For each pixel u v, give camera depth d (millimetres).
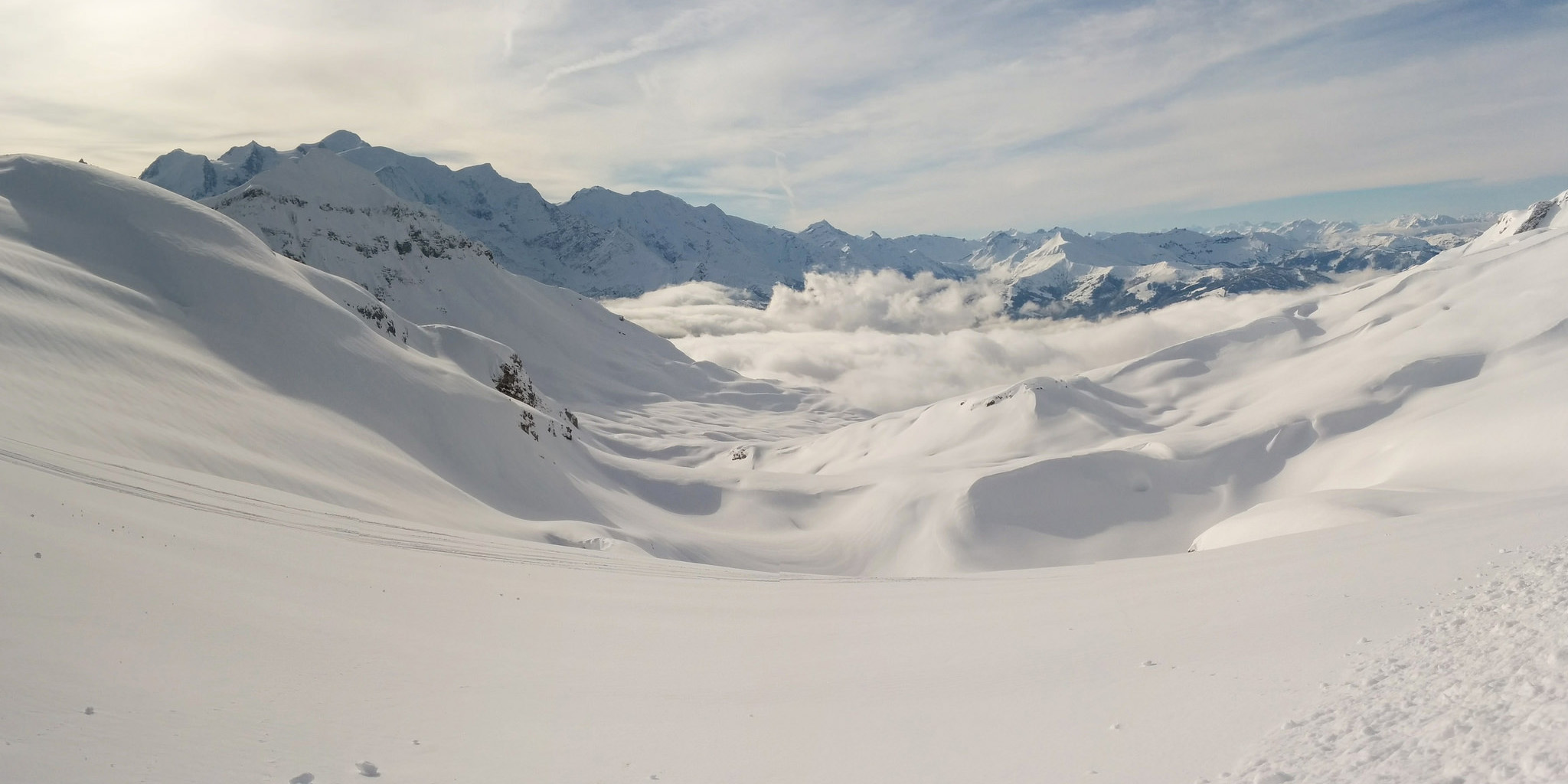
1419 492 41938
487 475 77125
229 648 11320
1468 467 62125
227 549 16766
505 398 95312
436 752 8922
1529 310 122000
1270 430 110250
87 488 18594
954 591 21109
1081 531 95438
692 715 10602
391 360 82250
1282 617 11820
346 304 108500
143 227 79500
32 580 11273
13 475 16719
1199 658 10438
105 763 7398
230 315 73812
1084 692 9734
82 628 10445
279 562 17094
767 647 15133
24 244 69500
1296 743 6656
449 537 29734
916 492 103250
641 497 108625
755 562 88688
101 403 41969
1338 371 138250
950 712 9758
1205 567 19266
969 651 13383
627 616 18203
